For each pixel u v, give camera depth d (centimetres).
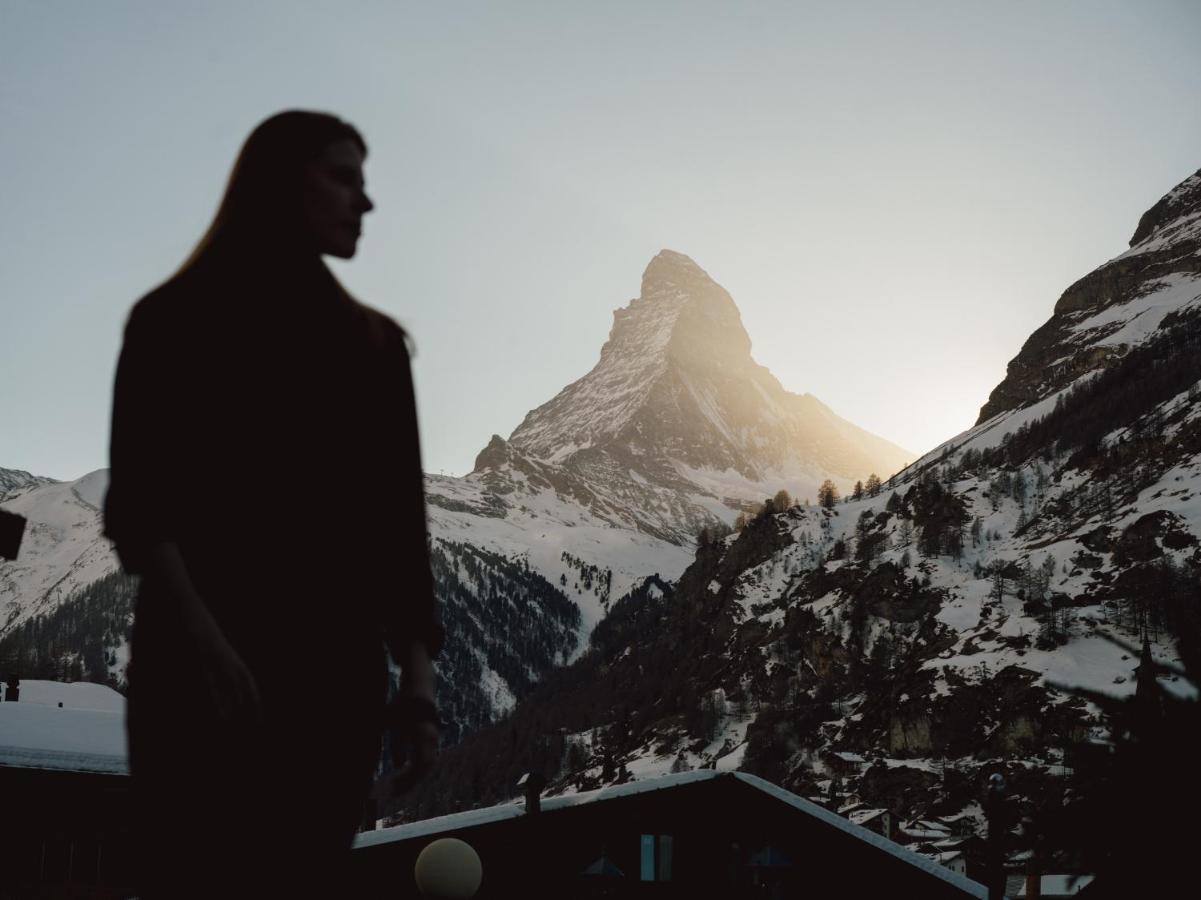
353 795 280
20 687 6525
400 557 296
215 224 297
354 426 290
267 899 267
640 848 4019
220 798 263
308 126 301
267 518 275
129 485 268
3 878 4547
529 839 3956
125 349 278
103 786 4731
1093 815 512
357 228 306
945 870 3938
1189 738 502
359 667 283
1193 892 496
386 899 3641
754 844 4019
